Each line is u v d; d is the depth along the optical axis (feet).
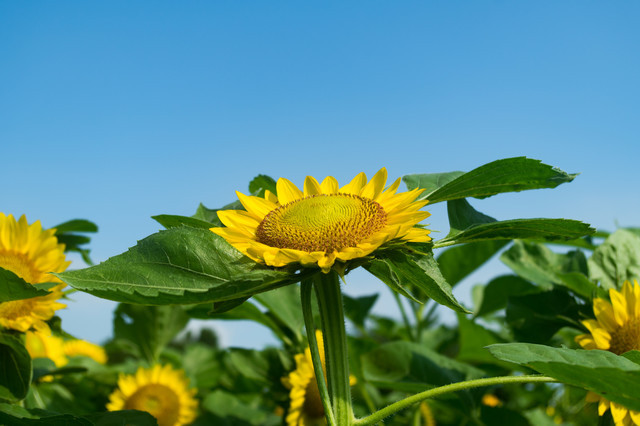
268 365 3.65
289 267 2.21
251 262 2.21
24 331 2.67
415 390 3.35
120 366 4.62
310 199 2.46
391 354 3.52
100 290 1.97
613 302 2.85
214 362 5.12
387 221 2.35
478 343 3.95
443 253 3.92
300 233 2.28
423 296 4.17
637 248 3.18
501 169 2.43
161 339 4.58
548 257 3.53
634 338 2.76
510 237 2.59
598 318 2.85
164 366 4.81
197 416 4.29
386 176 2.58
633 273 3.12
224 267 2.16
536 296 3.20
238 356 3.63
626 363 2.16
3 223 2.88
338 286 2.26
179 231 2.18
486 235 2.57
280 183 2.64
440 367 3.46
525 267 3.46
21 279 2.32
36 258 2.88
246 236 2.34
